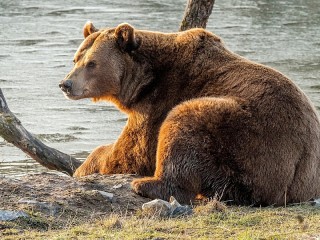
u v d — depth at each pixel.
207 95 12.88
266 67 12.83
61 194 12.02
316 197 12.59
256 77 12.57
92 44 13.76
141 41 13.58
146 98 13.46
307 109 12.41
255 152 11.99
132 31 13.43
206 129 12.14
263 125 12.03
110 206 11.90
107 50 13.57
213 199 11.87
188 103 12.48
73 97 13.50
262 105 12.16
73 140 23.33
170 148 12.20
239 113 12.12
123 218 11.23
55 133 24.19
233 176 12.07
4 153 21.67
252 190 12.08
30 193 11.99
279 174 12.02
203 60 13.24
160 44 13.62
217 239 10.09
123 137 13.71
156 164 12.57
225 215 11.37
